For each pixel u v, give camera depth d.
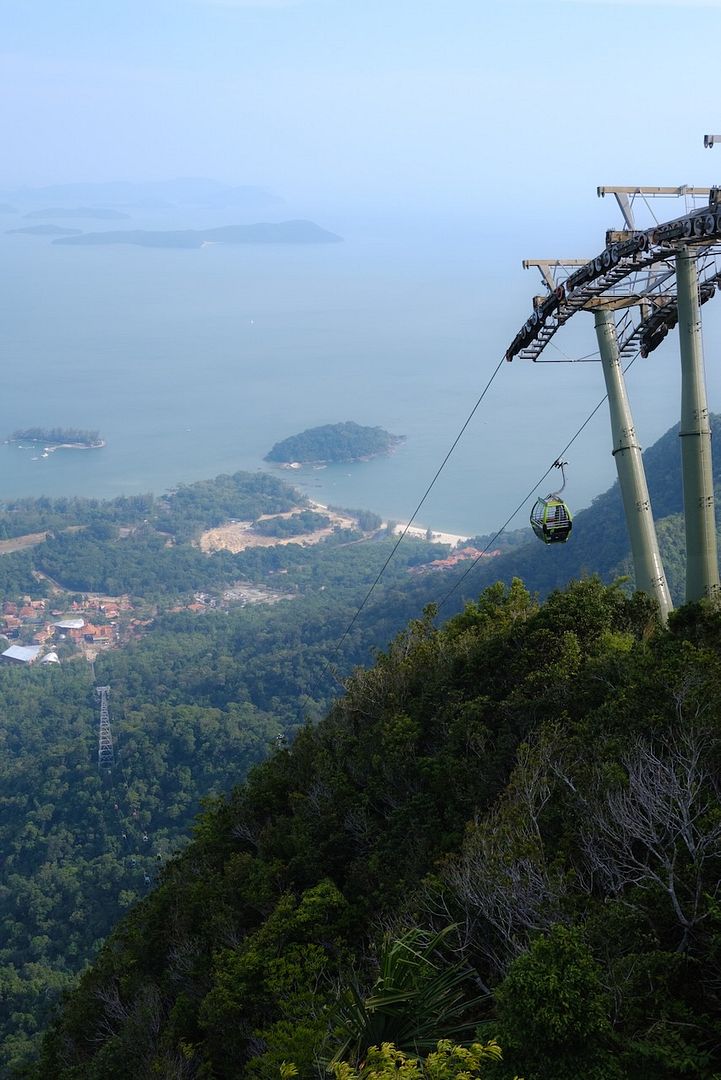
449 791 18.58
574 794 13.02
